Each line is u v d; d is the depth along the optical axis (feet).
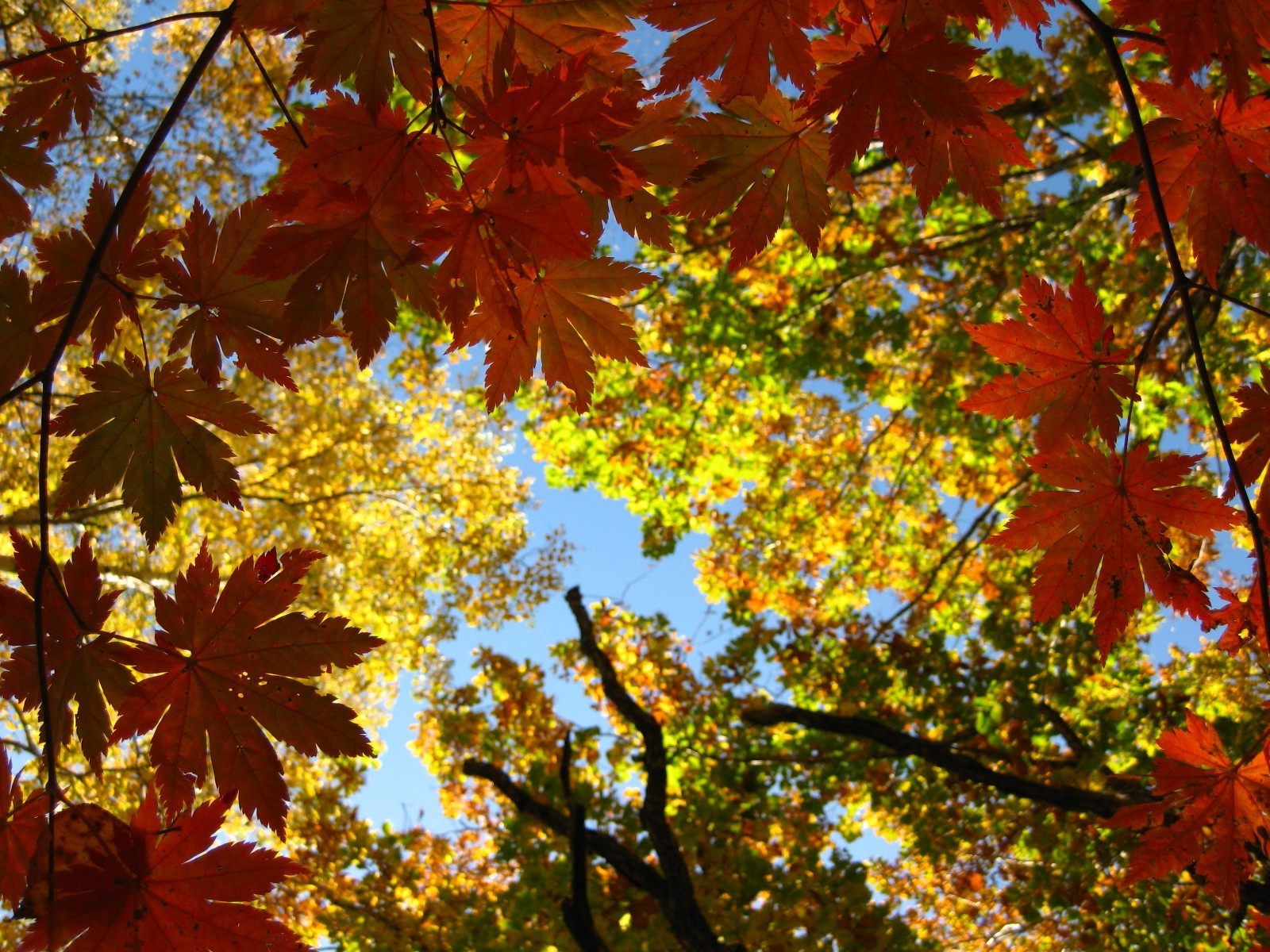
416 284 5.52
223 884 5.27
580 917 22.29
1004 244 29.43
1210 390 5.30
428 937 24.67
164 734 5.48
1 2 18.66
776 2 5.42
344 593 39.01
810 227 6.43
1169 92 5.80
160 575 31.37
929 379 31.32
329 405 37.14
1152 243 24.43
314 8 4.92
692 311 31.09
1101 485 6.70
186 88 4.88
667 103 5.81
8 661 5.23
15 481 25.55
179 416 6.04
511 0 5.32
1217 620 6.72
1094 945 27.58
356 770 29.94
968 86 5.32
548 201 5.09
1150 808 7.63
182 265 5.85
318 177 5.05
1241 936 23.70
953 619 34.45
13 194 6.28
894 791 30.73
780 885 24.86
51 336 5.79
